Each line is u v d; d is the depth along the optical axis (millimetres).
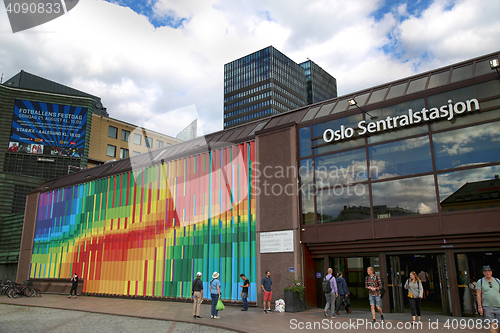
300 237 16891
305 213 17109
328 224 16266
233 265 18500
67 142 43219
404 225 14391
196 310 13727
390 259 14930
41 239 30797
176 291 20641
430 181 14227
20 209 38188
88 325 12086
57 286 27656
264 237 17672
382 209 15086
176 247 21141
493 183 12945
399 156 15125
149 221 22797
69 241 28312
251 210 18562
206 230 19938
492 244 12750
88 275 26031
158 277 21641
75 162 43094
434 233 13625
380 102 16000
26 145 41281
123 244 24250
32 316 14508
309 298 16250
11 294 23531
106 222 25859
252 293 17562
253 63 126938
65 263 28078
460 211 13336
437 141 14359
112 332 10680
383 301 14625
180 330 11047
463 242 13203
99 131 47094
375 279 11945
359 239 15289
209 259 19516
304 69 143500
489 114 13477
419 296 11484
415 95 15148
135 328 11445
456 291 13141
